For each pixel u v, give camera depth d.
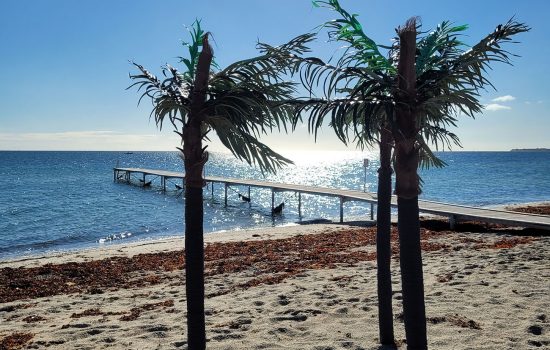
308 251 15.62
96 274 13.02
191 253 4.21
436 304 7.74
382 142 5.54
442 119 4.37
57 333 7.16
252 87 4.34
